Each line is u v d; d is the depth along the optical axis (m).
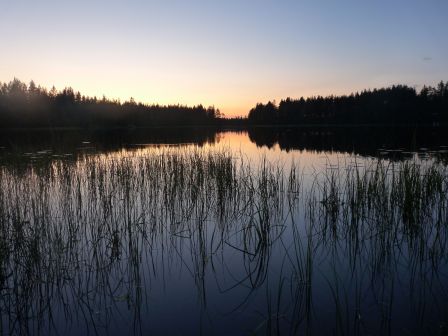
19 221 5.34
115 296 4.23
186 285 4.46
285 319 3.67
